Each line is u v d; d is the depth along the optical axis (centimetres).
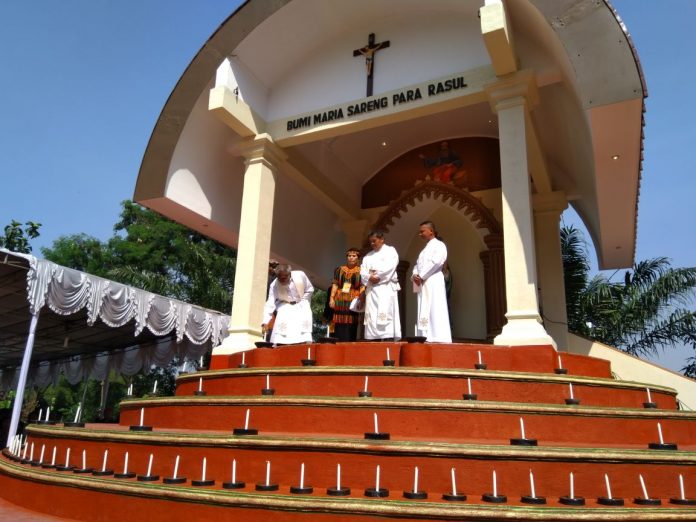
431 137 1309
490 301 1124
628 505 350
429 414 463
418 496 351
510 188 752
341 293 864
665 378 979
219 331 1465
